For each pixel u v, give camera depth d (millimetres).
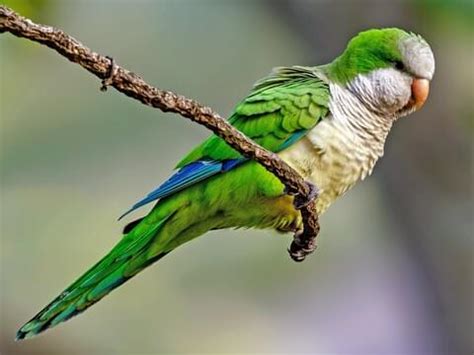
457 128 11062
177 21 13156
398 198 11367
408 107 7668
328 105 7332
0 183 13008
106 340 13289
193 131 13195
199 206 7367
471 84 11023
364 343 14227
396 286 12828
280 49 12938
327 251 13812
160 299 13680
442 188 11164
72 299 7102
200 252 13766
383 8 10703
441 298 11289
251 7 12953
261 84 7754
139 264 7406
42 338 12891
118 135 13070
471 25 10211
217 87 13156
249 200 7289
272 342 13828
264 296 13875
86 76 13000
